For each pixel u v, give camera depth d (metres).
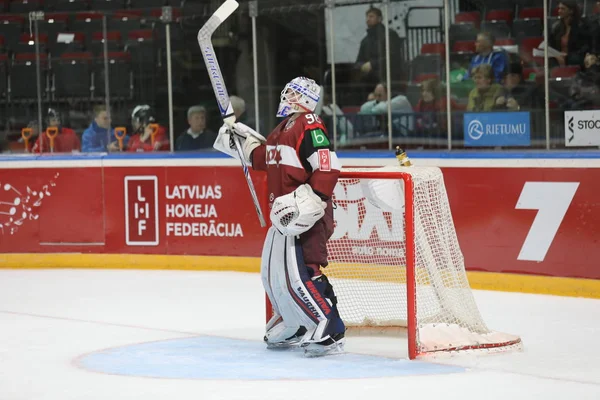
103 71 17.38
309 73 15.93
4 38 17.70
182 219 16.81
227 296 13.98
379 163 15.09
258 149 10.29
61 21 17.50
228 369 9.17
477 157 14.09
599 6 13.57
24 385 8.74
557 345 10.23
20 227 17.50
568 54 13.78
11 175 17.45
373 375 8.80
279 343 10.02
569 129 13.86
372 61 15.38
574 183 13.23
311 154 9.43
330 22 15.65
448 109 14.80
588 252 13.16
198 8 16.97
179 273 16.44
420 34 14.95
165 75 17.11
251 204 16.25
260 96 16.41
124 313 12.73
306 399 7.95
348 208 12.59
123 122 17.39
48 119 17.66
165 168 16.86
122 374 9.05
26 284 15.55
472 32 14.53
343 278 12.09
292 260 9.48
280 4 16.03
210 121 16.89
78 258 17.33
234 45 16.48
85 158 17.20
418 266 9.94
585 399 7.90
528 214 13.68
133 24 17.19
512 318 11.91
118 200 17.16
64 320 12.27
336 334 9.69
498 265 14.02
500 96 14.37
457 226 14.36
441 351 9.57
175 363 9.52
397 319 10.84
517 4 14.23
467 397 7.96
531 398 7.94
